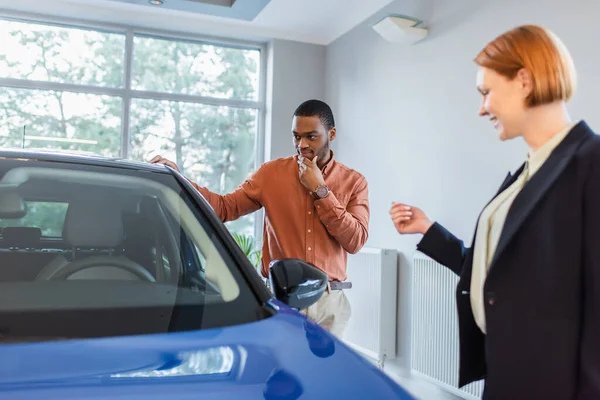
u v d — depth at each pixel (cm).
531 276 103
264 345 90
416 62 373
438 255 134
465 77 323
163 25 492
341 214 190
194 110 521
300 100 525
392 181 398
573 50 253
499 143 295
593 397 96
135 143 502
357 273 405
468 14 321
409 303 370
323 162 205
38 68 477
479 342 125
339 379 82
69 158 134
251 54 540
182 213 130
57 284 105
